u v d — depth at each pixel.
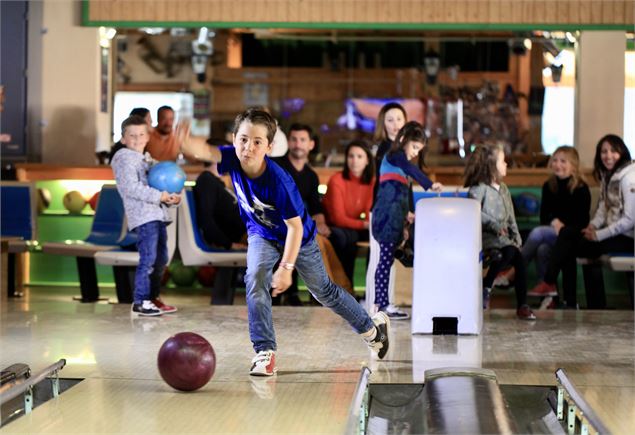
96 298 10.41
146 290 8.20
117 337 7.07
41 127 12.77
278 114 15.62
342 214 10.16
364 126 15.62
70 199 11.64
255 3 13.08
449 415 4.72
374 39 15.38
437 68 15.31
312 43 15.55
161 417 4.86
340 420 4.82
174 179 8.05
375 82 15.55
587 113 13.04
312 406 5.10
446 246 7.37
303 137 9.91
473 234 7.38
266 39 15.48
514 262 8.23
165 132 11.61
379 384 5.60
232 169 5.56
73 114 12.76
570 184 10.01
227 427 4.68
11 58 12.74
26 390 5.01
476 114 15.21
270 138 5.46
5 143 12.76
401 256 8.09
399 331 7.50
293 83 15.61
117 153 8.12
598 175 9.95
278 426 4.71
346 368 6.06
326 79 15.60
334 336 7.23
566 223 10.01
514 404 5.53
